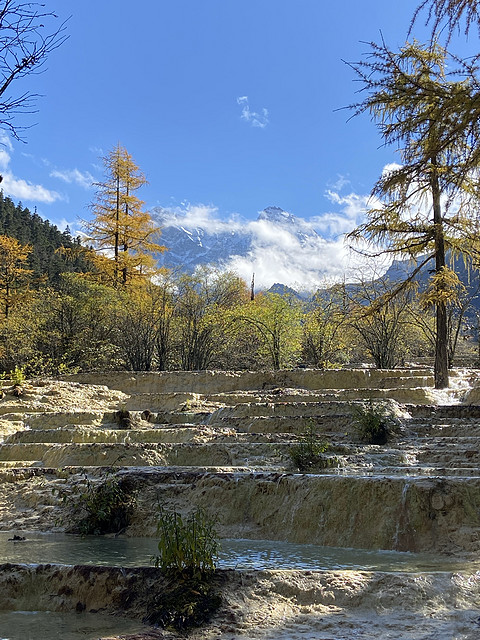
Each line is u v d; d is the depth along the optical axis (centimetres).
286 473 1026
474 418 1495
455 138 720
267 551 863
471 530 837
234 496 1029
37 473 1255
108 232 4291
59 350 3334
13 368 3209
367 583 609
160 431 1528
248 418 1598
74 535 1024
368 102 786
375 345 3231
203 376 2486
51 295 3553
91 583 643
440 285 2156
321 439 1413
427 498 877
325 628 536
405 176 800
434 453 1241
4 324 3381
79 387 2373
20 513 1135
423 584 596
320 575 625
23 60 661
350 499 930
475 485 885
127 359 3278
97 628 573
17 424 1783
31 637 550
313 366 3212
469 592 586
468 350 4650
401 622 535
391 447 1324
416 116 756
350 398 1933
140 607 609
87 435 1552
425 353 4141
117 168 4353
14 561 821
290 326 3241
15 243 4278
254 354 3391
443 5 657
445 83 750
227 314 3250
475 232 1688
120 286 3897
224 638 532
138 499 1071
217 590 610
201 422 1731
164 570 637
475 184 773
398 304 3092
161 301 3334
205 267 3644
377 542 877
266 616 571
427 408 1584
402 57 782
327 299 3431
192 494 1061
